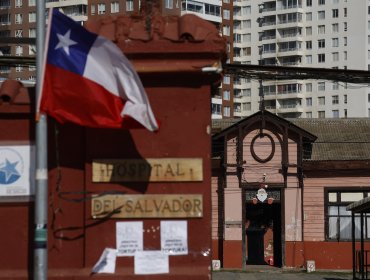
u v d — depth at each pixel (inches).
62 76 381.7
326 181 1318.9
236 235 1323.8
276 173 1326.3
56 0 3944.4
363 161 1310.3
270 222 1397.6
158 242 409.7
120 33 417.1
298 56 4766.2
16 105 423.2
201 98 417.4
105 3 3833.7
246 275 1190.3
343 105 4576.8
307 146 1375.5
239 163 1325.0
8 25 4050.2
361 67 4601.4
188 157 413.4
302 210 1317.7
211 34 414.9
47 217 404.2
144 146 413.7
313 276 1178.0
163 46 413.1
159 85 417.4
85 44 384.2
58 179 414.6
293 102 4704.7
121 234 410.0
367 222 1310.3
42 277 377.4
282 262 1309.1
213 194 1339.8
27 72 3644.2
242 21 4891.7
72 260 412.2
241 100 4810.5
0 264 416.8
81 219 415.5
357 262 1203.9
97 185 411.5
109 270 407.2
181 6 4005.9
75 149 418.6
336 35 4685.0
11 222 419.8
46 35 388.5
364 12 4611.2
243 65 689.0
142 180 411.5
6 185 421.4
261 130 1328.7
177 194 411.8
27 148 423.5
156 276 406.6
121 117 388.5
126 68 385.4
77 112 385.1
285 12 4768.7
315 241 1309.1
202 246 409.7
